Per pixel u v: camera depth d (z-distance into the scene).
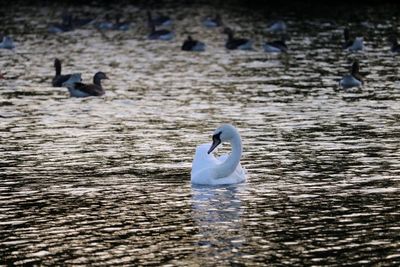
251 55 64.75
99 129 38.91
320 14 89.69
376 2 96.81
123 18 91.38
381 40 71.50
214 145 29.48
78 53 66.31
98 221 25.64
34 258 22.72
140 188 28.97
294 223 25.23
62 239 24.12
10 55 64.94
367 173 30.53
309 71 56.28
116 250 23.25
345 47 65.69
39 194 28.42
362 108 43.34
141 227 25.06
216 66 59.22
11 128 39.19
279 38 74.31
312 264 22.03
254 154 33.59
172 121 40.66
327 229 24.66
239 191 28.50
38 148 35.03
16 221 25.69
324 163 32.03
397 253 22.72
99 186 29.28
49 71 57.62
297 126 38.91
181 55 65.44
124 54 66.00
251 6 98.50
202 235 24.33
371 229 24.62
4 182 29.89
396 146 34.69
